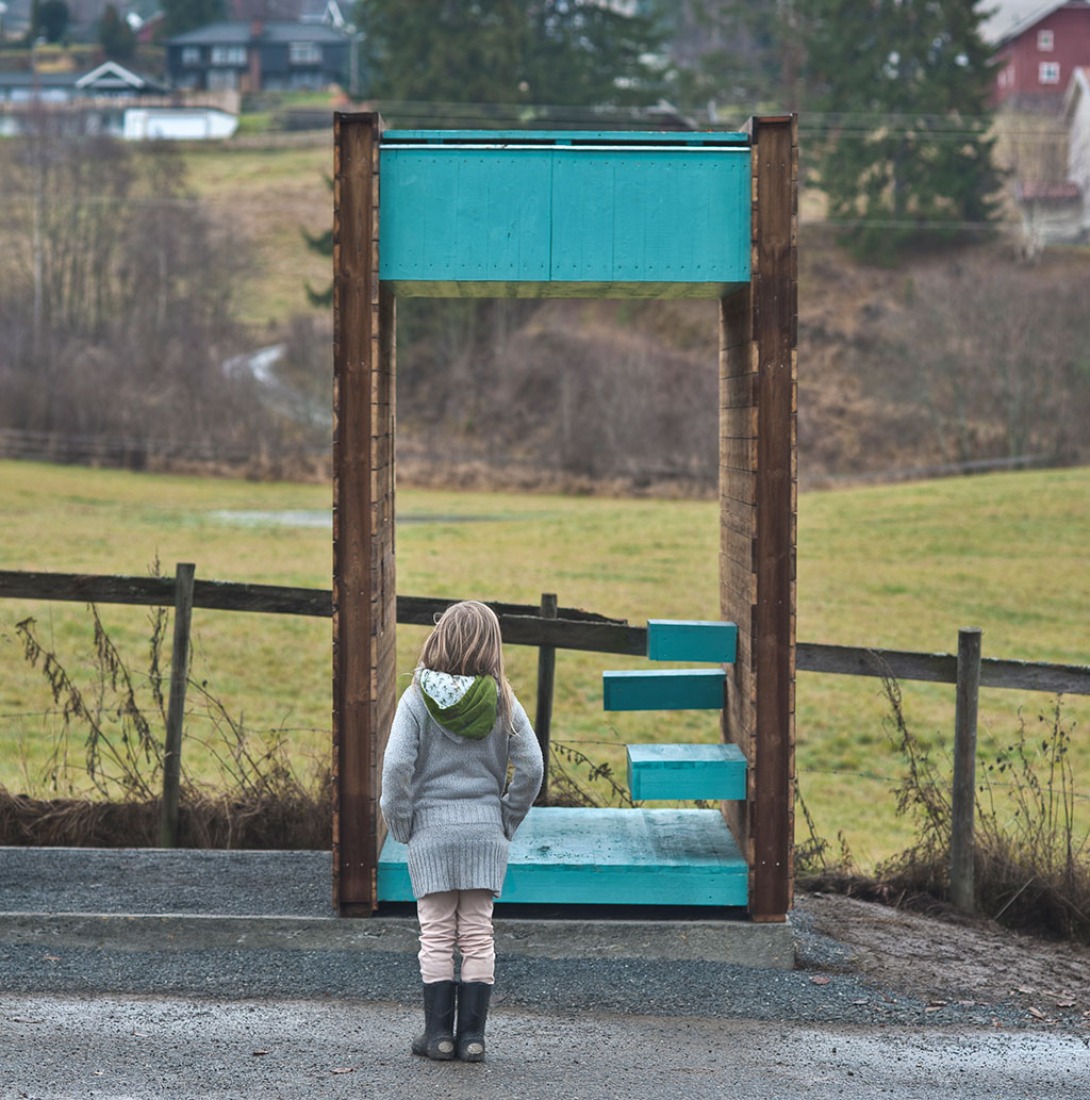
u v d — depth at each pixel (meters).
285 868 9.09
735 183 8.09
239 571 39.16
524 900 8.13
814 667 9.95
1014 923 9.52
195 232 113.94
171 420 82.44
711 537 47.94
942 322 84.88
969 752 9.55
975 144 111.38
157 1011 7.02
